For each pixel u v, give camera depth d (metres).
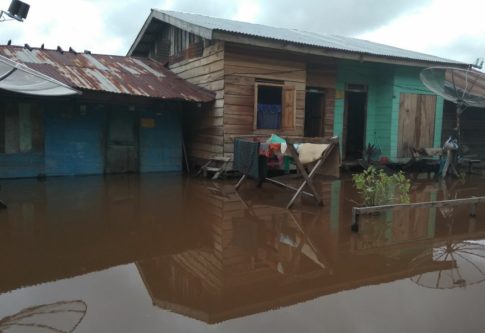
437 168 11.80
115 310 3.21
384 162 11.52
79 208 6.47
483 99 11.05
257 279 3.87
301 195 7.68
